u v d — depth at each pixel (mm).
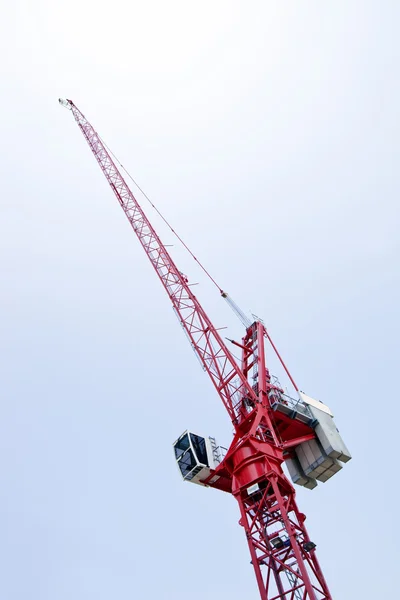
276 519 43000
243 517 42531
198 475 49000
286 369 57094
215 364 54344
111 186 74812
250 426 49844
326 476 51531
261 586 38781
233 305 63156
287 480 44156
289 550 41000
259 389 51031
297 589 38750
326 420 53031
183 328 58250
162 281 63000
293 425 51438
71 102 84938
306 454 51812
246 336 61438
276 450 46094
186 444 50750
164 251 65688
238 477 45094
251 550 40812
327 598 38938
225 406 51719
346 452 50188
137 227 69688
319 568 40812
